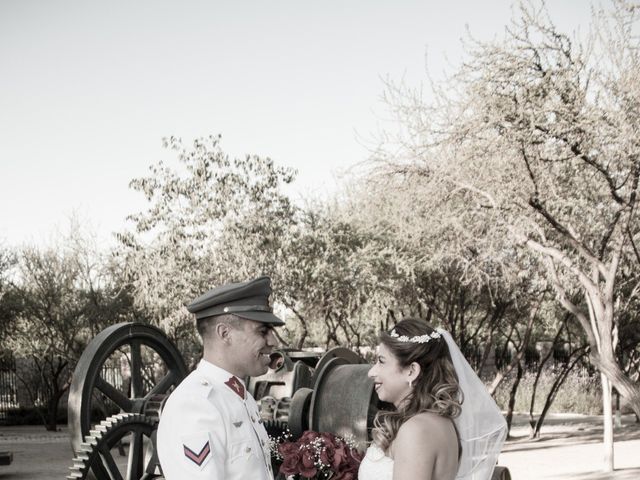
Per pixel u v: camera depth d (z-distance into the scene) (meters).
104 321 21.91
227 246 15.72
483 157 10.92
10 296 23.36
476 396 3.29
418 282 17.86
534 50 10.02
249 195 15.94
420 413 3.02
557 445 17.25
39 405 27.48
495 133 10.69
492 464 3.27
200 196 15.72
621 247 10.95
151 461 6.57
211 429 2.99
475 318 21.92
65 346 23.11
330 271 16.28
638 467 13.54
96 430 6.35
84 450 6.24
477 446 3.23
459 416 3.22
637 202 10.96
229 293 3.19
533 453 16.02
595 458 14.87
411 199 12.06
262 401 7.70
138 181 15.73
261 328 3.21
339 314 18.27
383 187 12.07
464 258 13.92
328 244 16.52
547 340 28.12
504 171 10.85
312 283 16.55
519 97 10.14
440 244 14.98
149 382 24.66
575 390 25.44
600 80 10.25
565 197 11.86
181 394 3.05
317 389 7.10
